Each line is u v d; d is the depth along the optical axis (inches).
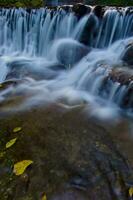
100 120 156.7
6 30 396.5
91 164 116.3
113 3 480.7
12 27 388.5
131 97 165.0
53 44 323.3
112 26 283.6
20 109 172.2
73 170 112.9
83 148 127.6
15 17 381.7
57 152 124.9
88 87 208.8
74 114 164.4
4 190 104.7
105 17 287.6
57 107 175.6
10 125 151.1
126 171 111.7
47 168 114.6
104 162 117.3
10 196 101.9
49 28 341.1
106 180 107.0
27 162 116.9
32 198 100.5
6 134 142.7
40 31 354.3
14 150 127.6
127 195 99.9
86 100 190.5
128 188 102.8
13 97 194.7
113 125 150.4
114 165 115.3
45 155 122.9
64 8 328.8
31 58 336.2
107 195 100.3
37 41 359.3
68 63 288.4
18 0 502.3
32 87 217.9
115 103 179.0
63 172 112.0
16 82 227.6
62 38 325.7
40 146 130.0
